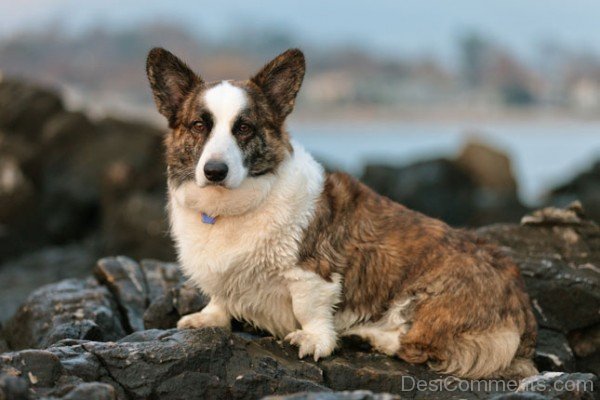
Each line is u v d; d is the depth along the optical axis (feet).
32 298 28.19
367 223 23.09
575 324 26.73
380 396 17.08
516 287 23.25
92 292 28.32
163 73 23.35
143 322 26.89
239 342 21.59
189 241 22.52
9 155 82.43
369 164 93.66
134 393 19.39
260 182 21.83
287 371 20.86
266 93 22.93
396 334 22.67
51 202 80.74
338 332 23.15
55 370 18.76
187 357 20.07
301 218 22.08
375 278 22.85
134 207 63.62
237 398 19.65
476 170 95.14
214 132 21.74
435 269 22.58
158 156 83.25
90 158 84.38
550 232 29.43
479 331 22.24
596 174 85.20
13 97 89.56
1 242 69.31
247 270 22.18
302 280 22.04
